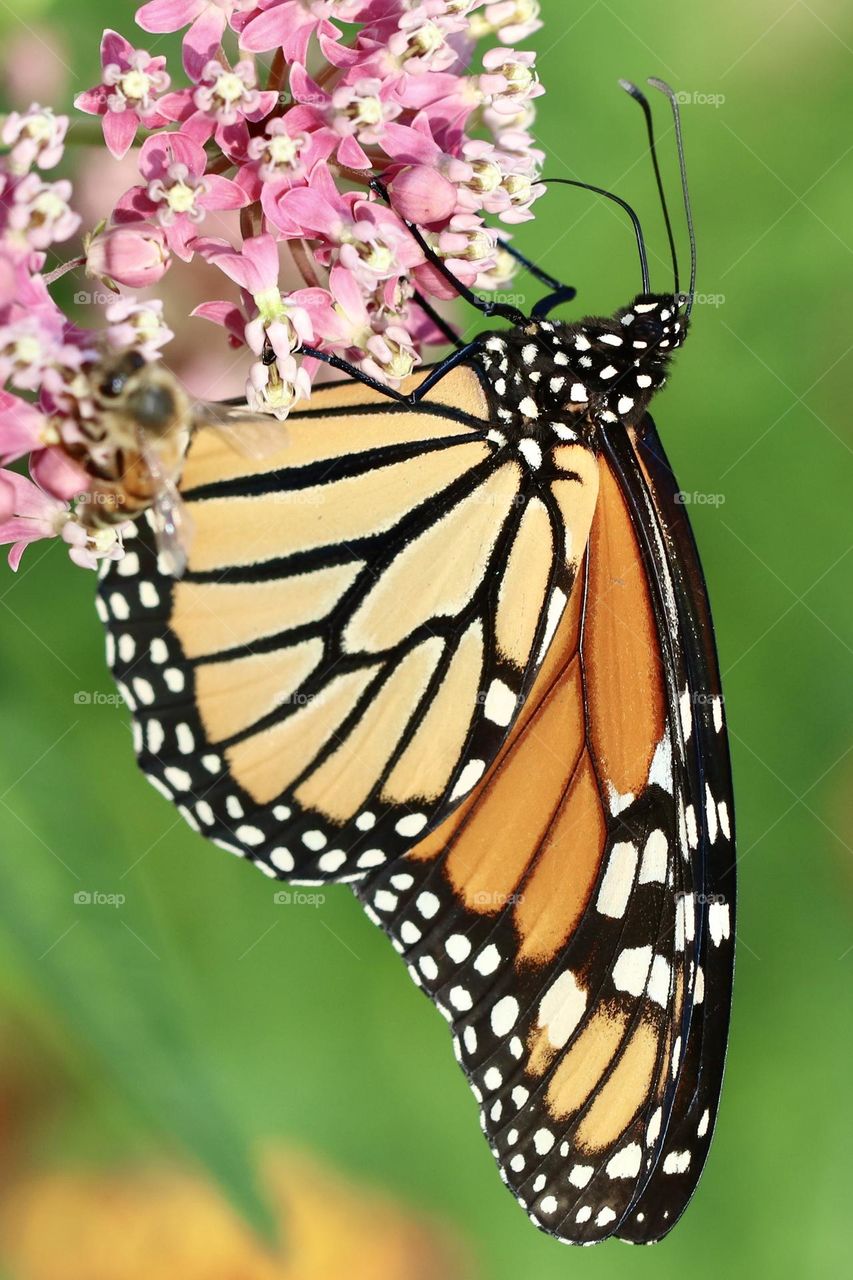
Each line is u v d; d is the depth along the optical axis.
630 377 0.28
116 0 0.29
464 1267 0.34
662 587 0.28
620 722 0.28
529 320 0.28
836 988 0.35
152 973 0.27
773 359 0.35
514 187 0.28
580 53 0.35
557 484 0.28
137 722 0.27
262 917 0.32
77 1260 0.32
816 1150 0.35
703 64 0.35
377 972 0.33
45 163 0.27
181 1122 0.27
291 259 0.28
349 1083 0.33
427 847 0.28
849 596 0.36
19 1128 0.32
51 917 0.27
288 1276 0.33
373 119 0.27
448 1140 0.34
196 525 0.27
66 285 0.28
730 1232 0.34
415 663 0.28
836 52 0.35
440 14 0.28
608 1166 0.29
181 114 0.27
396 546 0.28
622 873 0.28
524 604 0.28
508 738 0.28
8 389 0.27
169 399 0.27
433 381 0.28
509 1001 0.28
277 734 0.28
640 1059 0.28
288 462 0.27
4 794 0.27
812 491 0.36
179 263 0.29
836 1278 0.34
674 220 0.35
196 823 0.27
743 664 0.35
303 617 0.28
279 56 0.28
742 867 0.35
